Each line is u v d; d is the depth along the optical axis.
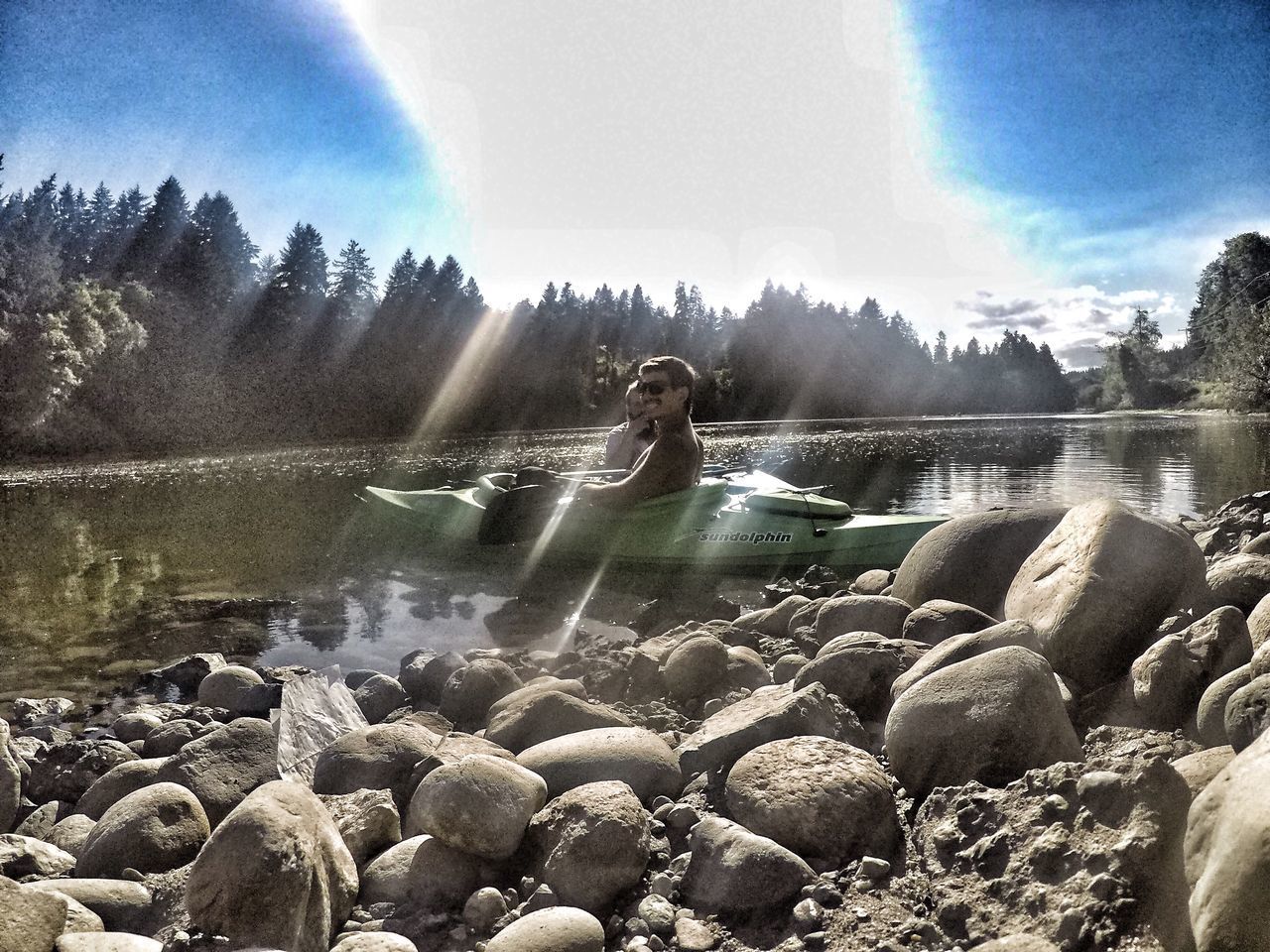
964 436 28.75
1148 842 1.58
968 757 2.16
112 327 39.84
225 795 2.63
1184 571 2.71
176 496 13.37
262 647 4.65
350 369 60.75
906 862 1.96
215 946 1.80
